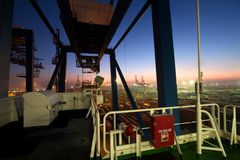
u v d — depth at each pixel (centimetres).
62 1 618
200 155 311
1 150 389
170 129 344
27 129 553
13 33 1136
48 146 414
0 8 504
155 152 382
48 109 590
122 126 352
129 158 359
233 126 410
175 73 455
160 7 462
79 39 1402
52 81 1267
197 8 321
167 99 440
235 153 373
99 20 1099
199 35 320
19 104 676
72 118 726
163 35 454
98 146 331
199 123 315
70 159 348
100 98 793
